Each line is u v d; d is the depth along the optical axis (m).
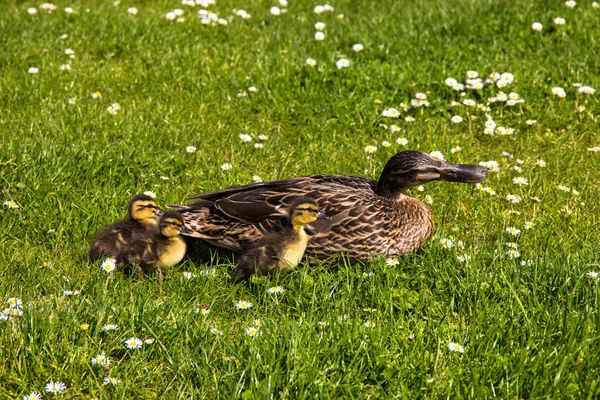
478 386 7.32
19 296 8.58
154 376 7.64
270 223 9.43
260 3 19.44
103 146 12.06
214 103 14.26
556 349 7.61
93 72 15.31
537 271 8.99
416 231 9.90
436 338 7.96
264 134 13.46
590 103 14.15
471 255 9.43
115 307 8.41
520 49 15.81
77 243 9.88
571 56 15.36
